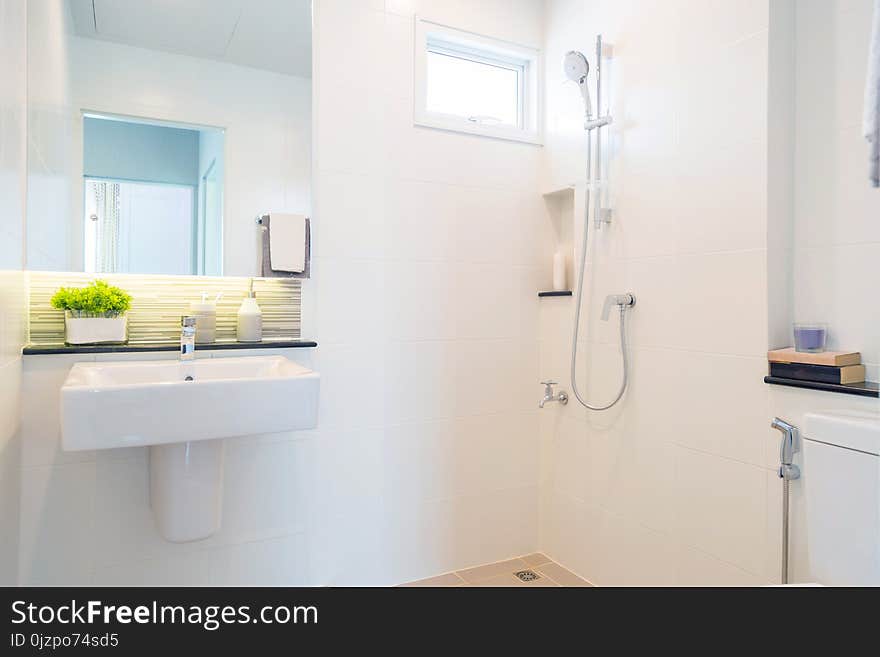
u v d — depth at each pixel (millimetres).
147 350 1749
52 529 1688
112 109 1840
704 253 1774
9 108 1354
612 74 2121
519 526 2484
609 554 2143
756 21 1624
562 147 2389
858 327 1511
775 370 1574
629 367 2055
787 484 1504
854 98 1520
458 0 2309
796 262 1644
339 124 2100
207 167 1958
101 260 1833
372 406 2168
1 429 1363
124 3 1855
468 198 2348
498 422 2434
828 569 1331
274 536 2004
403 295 2221
